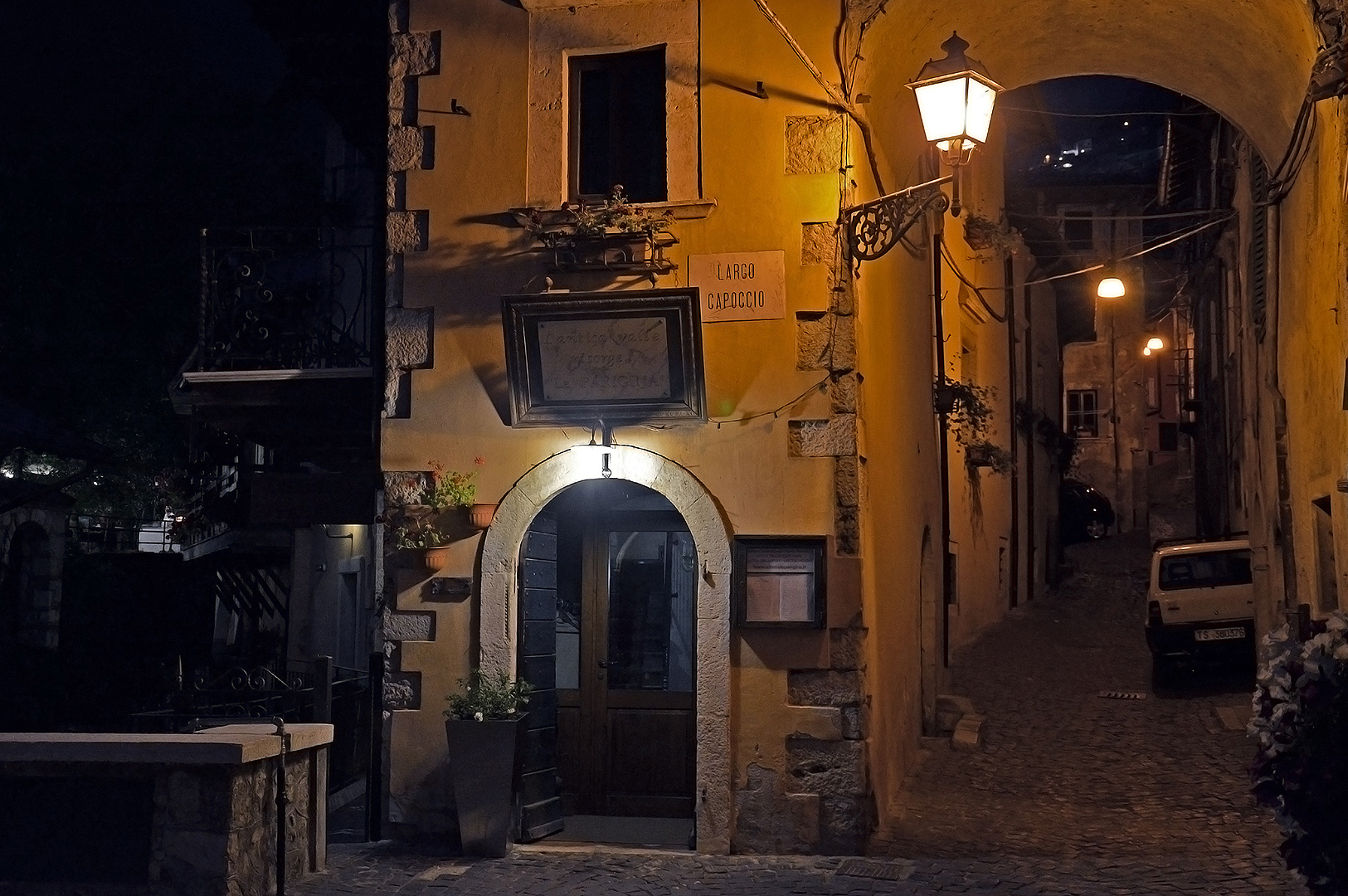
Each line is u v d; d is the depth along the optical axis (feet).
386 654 29.84
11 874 23.00
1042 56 34.47
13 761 22.56
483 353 29.89
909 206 27.58
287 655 54.13
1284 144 33.73
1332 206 28.17
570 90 30.30
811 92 28.73
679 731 32.14
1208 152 67.67
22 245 61.98
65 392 66.28
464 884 25.21
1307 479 33.71
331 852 28.19
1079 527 101.71
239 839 22.76
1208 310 76.23
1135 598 73.00
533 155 30.04
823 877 25.35
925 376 43.06
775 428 28.32
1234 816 30.83
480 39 30.55
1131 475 114.93
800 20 28.89
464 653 29.48
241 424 34.96
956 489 55.42
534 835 29.17
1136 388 115.55
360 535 44.68
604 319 28.37
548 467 29.27
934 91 25.36
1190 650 49.39
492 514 29.35
